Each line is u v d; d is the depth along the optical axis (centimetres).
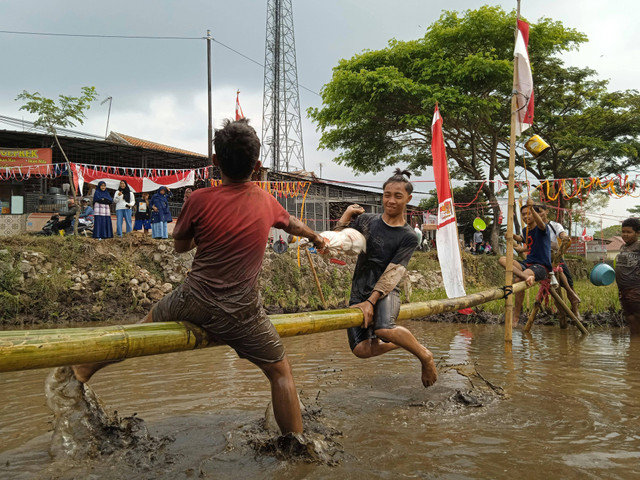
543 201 1884
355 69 2270
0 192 1839
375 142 2408
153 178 1683
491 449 307
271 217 303
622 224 819
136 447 313
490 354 639
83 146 1833
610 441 319
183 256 1420
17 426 362
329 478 266
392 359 614
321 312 369
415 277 1886
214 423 363
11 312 1167
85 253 1316
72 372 318
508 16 2116
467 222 3036
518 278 739
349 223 434
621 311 936
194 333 288
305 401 424
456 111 2023
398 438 329
